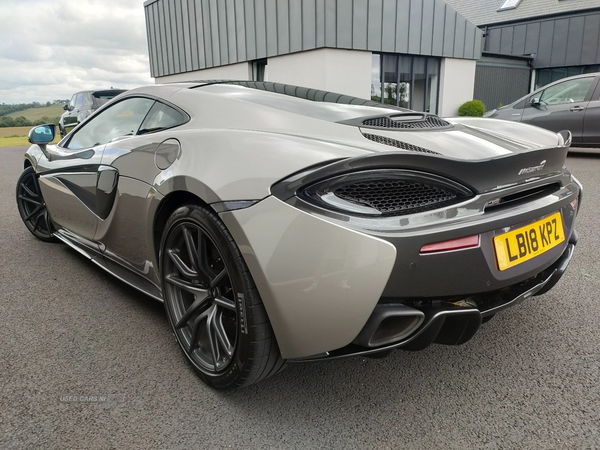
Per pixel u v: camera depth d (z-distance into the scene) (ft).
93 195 7.71
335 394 5.48
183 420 5.00
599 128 23.72
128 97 8.02
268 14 37.24
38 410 5.13
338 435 4.77
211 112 6.31
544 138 7.13
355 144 5.10
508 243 4.99
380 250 4.21
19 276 9.23
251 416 5.07
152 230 6.18
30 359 6.17
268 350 4.78
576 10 49.73
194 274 5.58
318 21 32.68
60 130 39.65
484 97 50.21
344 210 4.29
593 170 21.06
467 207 4.67
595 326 6.93
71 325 7.14
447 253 4.50
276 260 4.39
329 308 4.33
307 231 4.28
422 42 37.91
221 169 4.93
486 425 4.90
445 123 6.65
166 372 5.89
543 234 5.52
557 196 5.72
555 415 5.03
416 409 5.18
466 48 41.68
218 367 5.31
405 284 4.38
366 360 6.25
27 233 12.48
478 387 5.57
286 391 5.55
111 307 7.79
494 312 5.17
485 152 5.53
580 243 10.70
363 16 33.81
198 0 45.78
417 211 4.48
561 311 7.43
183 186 5.28
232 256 4.72
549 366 5.96
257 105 6.22
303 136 5.34
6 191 18.97
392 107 7.07
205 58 46.62
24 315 7.48
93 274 9.35
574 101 24.75
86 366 6.01
